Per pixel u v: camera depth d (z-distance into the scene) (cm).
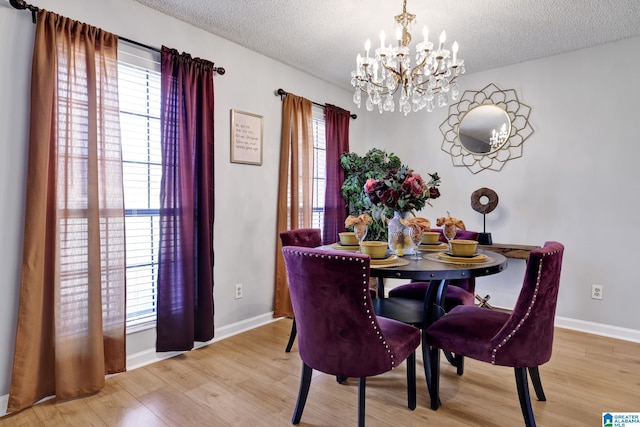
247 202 308
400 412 187
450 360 244
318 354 165
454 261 188
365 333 156
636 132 284
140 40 236
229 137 292
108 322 218
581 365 240
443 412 187
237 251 301
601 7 236
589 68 304
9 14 184
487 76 357
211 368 237
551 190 324
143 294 249
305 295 162
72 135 199
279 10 244
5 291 186
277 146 334
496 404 194
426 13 245
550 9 239
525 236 340
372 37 284
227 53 290
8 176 186
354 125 431
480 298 352
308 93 368
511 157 345
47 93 190
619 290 293
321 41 292
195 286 264
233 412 187
